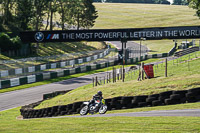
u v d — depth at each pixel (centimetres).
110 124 3944
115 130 3522
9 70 17275
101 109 5362
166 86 6581
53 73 18825
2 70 17275
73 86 16250
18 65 19638
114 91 7544
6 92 15050
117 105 6278
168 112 4769
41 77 18000
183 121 3703
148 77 8919
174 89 6284
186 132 3139
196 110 4656
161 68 13275
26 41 19125
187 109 4862
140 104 5953
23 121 5497
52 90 15400
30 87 16225
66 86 16338
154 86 6862
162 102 5744
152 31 18825
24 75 18300
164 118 4075
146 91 6631
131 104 6106
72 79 18438
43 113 7856
